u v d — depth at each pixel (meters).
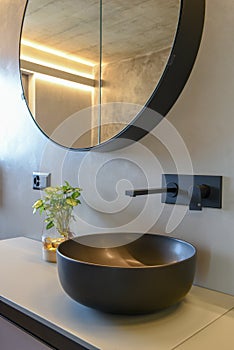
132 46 1.04
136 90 1.02
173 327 0.70
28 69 1.43
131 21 1.05
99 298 0.70
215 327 0.71
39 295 0.85
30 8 1.41
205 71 0.89
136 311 0.71
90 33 1.19
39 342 0.74
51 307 0.78
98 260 1.00
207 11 0.88
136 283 0.69
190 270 0.76
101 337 0.66
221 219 0.87
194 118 0.92
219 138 0.87
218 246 0.88
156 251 0.98
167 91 0.94
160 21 0.96
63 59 1.27
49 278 0.97
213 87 0.88
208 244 0.90
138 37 1.02
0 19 1.60
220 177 0.87
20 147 1.50
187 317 0.75
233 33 0.84
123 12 1.08
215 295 0.86
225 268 0.87
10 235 1.56
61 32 1.29
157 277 0.70
